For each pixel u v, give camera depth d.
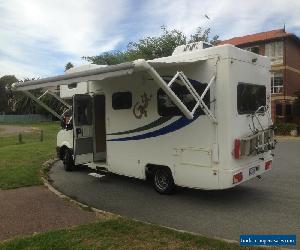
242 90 7.71
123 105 9.18
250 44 32.94
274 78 32.03
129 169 9.16
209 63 7.45
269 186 9.28
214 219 6.72
